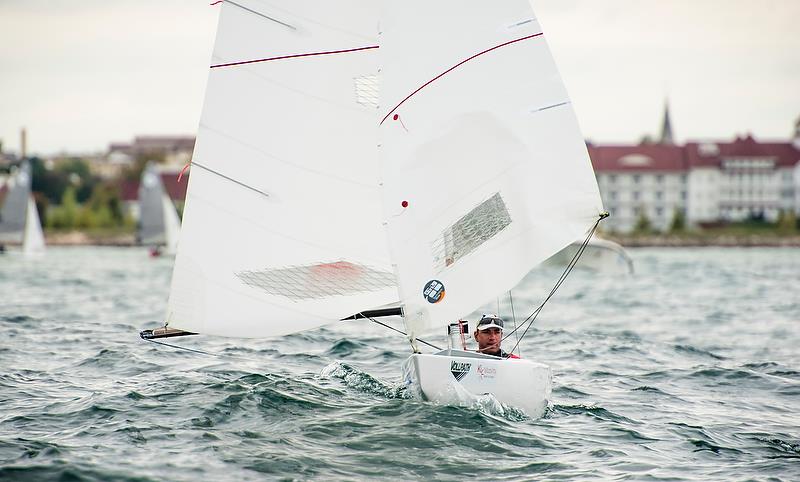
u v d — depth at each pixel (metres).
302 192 31.98
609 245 111.62
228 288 31.59
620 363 42.97
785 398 35.41
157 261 171.00
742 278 116.75
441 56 30.75
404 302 30.50
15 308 66.19
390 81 30.67
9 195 186.62
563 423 29.95
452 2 30.77
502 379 29.98
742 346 50.53
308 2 31.89
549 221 30.42
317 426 28.47
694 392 36.22
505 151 30.59
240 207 31.72
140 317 61.72
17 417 29.42
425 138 30.67
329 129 32.06
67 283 99.56
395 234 30.55
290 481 23.73
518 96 30.67
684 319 65.50
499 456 26.14
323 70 31.98
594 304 78.88
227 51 31.67
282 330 31.64
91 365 39.34
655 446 27.67
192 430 27.92
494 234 30.59
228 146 31.67
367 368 39.66
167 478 23.62
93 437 27.09
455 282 30.47
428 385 30.70
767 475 24.92
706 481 24.36
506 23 30.70
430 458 25.78
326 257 31.94
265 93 31.84
